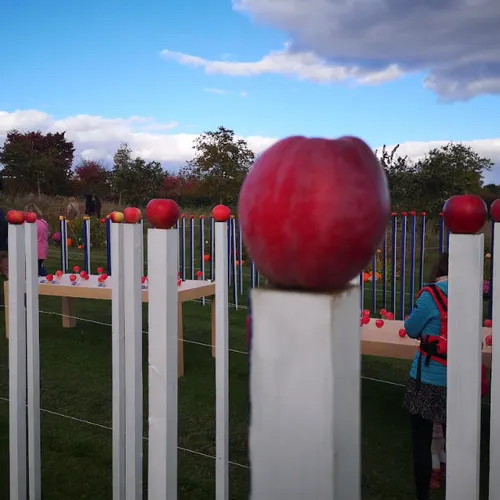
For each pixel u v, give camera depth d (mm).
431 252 13227
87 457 3779
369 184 638
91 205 18688
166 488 1555
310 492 673
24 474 2486
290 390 675
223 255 2178
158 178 25469
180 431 4184
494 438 1472
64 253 9109
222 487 2225
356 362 698
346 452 685
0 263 8281
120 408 2189
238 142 23484
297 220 617
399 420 4488
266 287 696
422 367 3021
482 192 16297
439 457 3467
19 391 2453
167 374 1541
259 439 697
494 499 1473
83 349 6363
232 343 6637
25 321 2516
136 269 1967
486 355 3785
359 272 667
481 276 1233
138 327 1983
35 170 30922
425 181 14992
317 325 656
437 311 2998
